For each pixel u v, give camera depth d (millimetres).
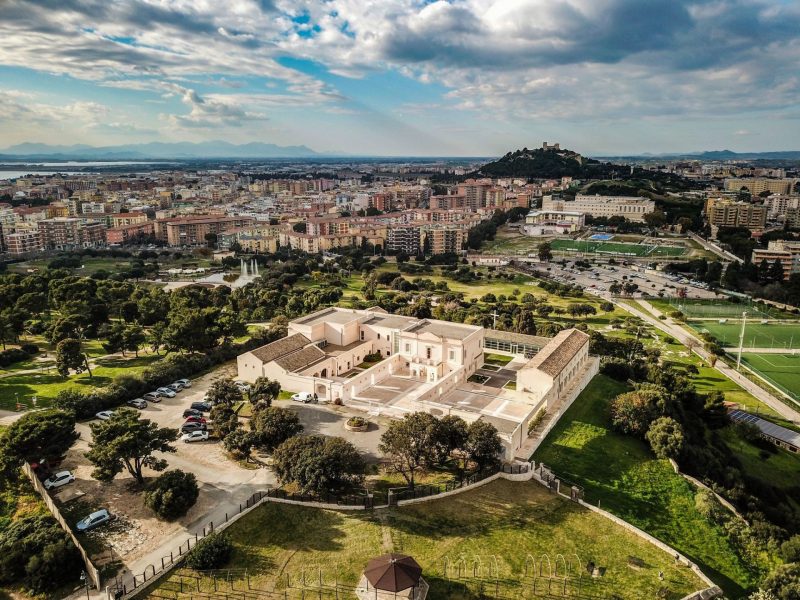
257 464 129500
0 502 114438
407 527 106125
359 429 145625
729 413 196125
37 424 120312
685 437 152625
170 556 98750
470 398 167750
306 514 110062
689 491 132375
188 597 90125
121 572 95375
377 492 117812
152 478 123375
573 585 94812
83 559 96562
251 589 91688
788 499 150875
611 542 106500
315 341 199375
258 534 104688
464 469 127188
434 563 97375
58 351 175375
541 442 142750
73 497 116125
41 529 101812
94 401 154875
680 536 116250
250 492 118250
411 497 114750
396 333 199875
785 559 110875
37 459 120188
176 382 174500
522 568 97625
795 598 93812
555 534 106750
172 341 191000
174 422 150250
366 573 87688
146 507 112625
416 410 152375
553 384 160625
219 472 126125
